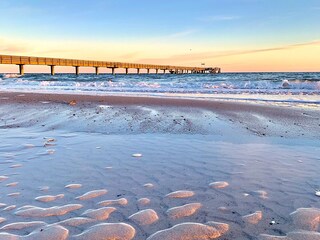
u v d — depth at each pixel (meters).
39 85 23.89
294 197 2.86
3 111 9.09
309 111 8.92
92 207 2.64
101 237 2.12
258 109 9.36
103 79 40.06
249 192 3.00
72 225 2.30
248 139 5.57
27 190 3.04
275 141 5.41
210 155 4.43
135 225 2.31
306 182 3.27
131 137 5.76
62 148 4.85
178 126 6.83
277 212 2.54
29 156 4.35
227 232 2.21
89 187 3.13
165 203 2.73
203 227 2.28
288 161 4.11
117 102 11.25
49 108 9.67
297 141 5.41
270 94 15.02
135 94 15.50
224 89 18.14
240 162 4.07
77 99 12.28
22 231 2.20
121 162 4.05
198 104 10.59
